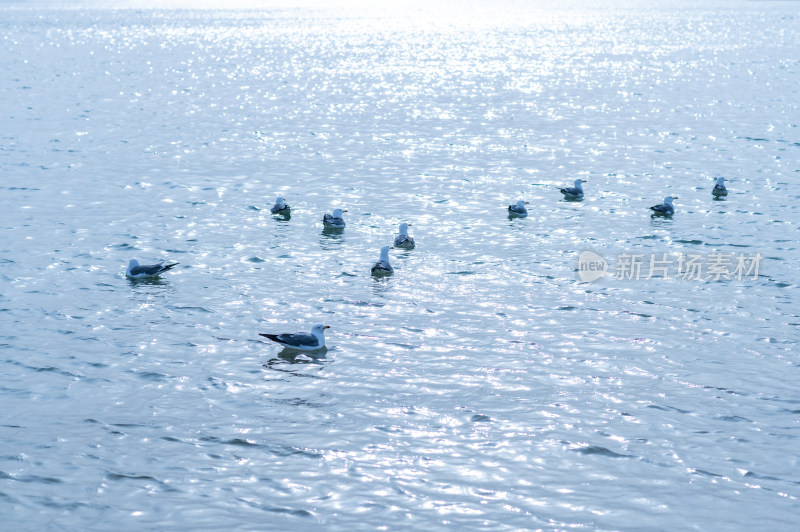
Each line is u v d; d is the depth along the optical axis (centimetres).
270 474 1991
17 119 7650
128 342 2778
